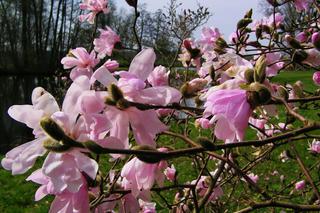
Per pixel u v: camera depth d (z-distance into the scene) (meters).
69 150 0.29
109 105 0.31
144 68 0.32
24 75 11.73
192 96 0.49
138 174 0.34
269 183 1.28
